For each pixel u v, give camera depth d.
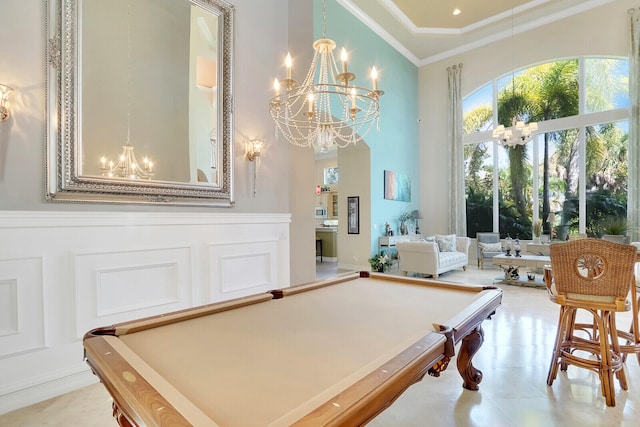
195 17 3.27
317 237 9.88
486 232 8.23
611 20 6.55
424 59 8.97
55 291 2.38
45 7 2.37
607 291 2.20
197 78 3.28
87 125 2.56
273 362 1.18
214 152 3.38
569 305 2.31
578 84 7.05
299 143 4.19
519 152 7.79
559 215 7.28
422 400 2.22
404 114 8.54
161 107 3.02
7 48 2.21
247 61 3.69
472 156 8.48
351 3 6.56
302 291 2.23
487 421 1.98
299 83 4.18
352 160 7.72
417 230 8.85
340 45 6.45
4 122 2.19
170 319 1.59
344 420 0.83
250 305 1.92
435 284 2.39
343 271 7.33
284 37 4.12
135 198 2.80
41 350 2.32
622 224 6.22
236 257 3.52
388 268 7.37
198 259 3.20
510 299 4.77
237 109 3.58
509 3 6.67
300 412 0.84
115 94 2.73
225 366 1.15
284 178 4.09
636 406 2.12
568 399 2.21
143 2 2.92
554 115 7.34
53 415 2.12
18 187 2.25
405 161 8.59
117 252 2.68
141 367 1.09
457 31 7.72
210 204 3.31
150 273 2.88
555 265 2.38
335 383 1.03
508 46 7.73
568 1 6.72
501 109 7.99
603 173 6.80
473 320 1.68
